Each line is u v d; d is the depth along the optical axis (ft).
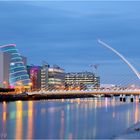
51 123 277.85
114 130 229.25
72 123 277.85
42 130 233.14
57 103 649.61
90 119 312.50
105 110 437.58
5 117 334.03
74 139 192.85
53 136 205.16
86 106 539.70
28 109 453.99
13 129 238.68
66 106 535.60
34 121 294.46
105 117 332.60
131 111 419.95
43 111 416.05
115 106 545.03
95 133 216.95
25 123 278.05
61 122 286.46
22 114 370.53
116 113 385.29
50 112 399.85
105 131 225.35
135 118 320.09
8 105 558.15
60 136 205.46
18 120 303.48
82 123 277.03
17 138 197.67
